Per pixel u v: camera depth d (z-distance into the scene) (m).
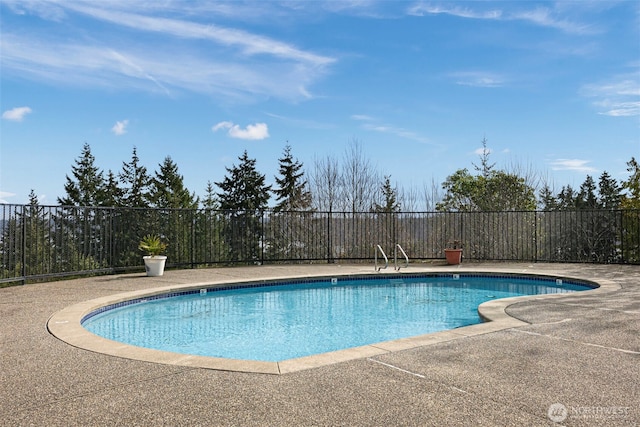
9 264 10.47
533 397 3.60
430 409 3.38
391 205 26.48
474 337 5.53
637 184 16.84
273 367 4.39
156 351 4.98
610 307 7.43
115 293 9.26
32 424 3.16
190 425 3.13
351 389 3.79
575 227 16.56
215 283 10.80
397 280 12.96
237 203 34.00
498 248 18.06
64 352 4.95
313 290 11.71
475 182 25.80
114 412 3.36
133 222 13.48
